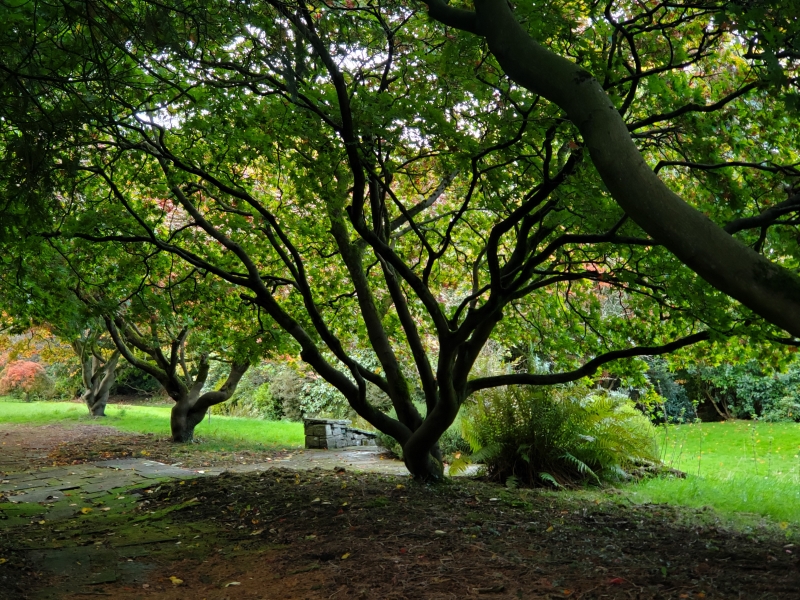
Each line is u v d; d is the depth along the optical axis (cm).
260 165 886
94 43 500
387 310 1046
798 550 505
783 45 395
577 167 537
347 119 551
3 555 544
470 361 782
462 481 895
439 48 654
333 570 475
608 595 393
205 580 485
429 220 983
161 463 1132
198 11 529
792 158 651
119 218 862
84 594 457
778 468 1152
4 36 469
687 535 568
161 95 716
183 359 1518
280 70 539
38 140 513
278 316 814
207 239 1085
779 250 593
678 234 289
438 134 552
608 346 883
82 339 1834
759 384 1728
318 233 962
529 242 750
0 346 2256
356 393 830
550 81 334
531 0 448
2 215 580
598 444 917
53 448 1389
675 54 525
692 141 573
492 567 460
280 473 898
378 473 938
